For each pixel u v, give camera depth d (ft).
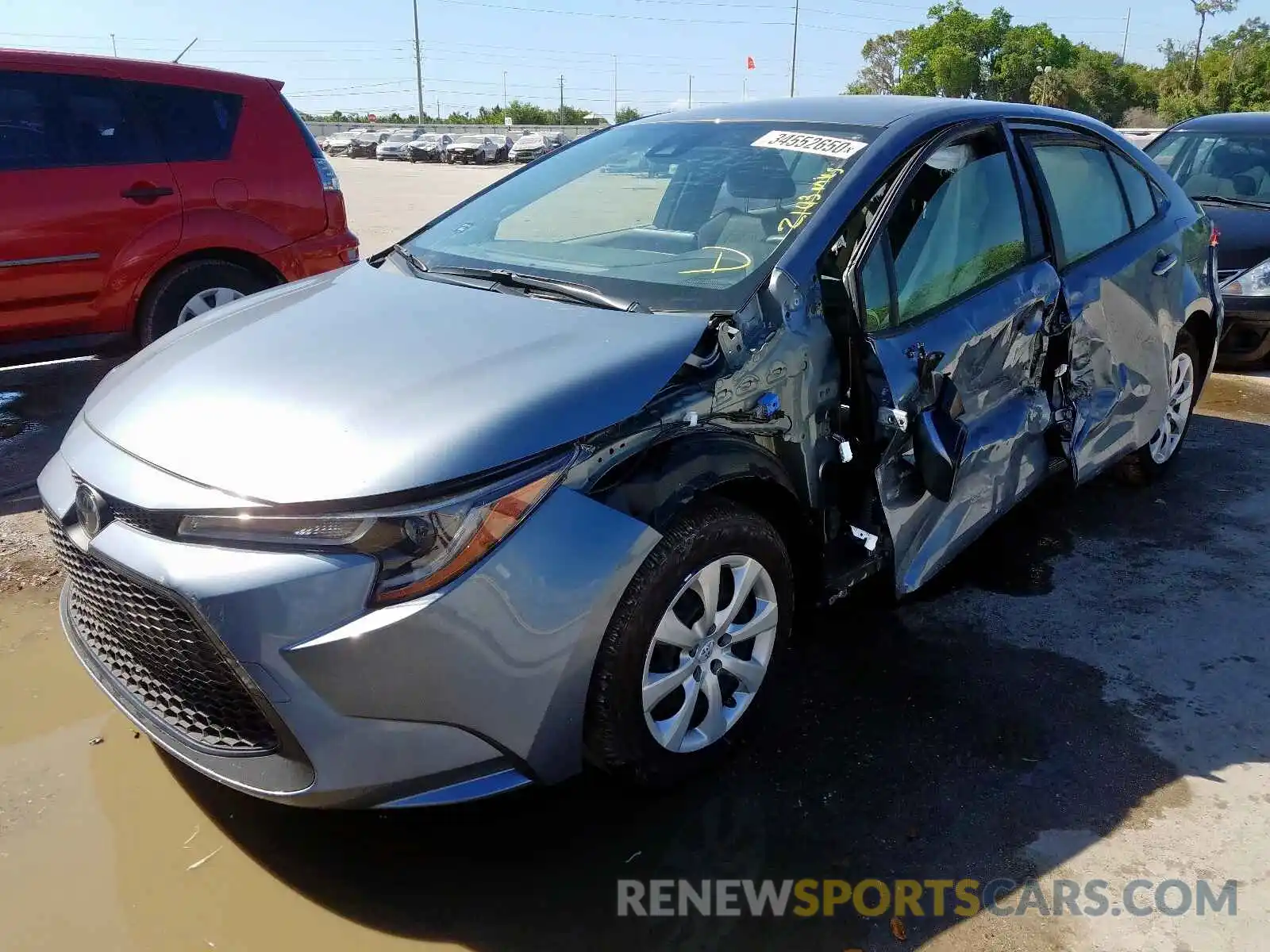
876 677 10.21
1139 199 13.84
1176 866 7.86
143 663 7.50
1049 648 10.84
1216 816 8.39
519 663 6.86
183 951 6.97
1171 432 15.28
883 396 8.78
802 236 8.98
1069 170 12.41
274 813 8.30
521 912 7.36
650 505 7.34
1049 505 14.61
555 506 7.01
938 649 10.75
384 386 7.52
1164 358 13.65
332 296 9.74
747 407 8.21
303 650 6.47
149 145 17.65
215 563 6.66
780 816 8.29
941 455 9.05
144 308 17.98
